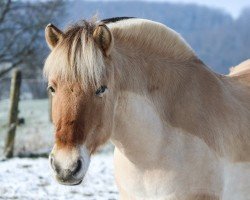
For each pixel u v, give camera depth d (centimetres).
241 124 453
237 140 445
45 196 775
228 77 498
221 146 432
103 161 1059
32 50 1970
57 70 380
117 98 412
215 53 10275
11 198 758
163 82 431
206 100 439
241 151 446
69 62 378
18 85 1153
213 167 425
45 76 394
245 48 10994
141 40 438
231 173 441
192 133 423
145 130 419
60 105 379
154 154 419
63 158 370
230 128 443
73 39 387
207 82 448
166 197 423
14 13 1994
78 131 375
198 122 427
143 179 427
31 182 854
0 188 809
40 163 1020
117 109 416
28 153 1180
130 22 441
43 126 1596
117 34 434
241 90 488
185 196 421
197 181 421
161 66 435
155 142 419
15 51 1973
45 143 1292
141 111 419
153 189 425
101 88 386
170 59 445
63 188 823
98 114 388
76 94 378
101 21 441
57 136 377
